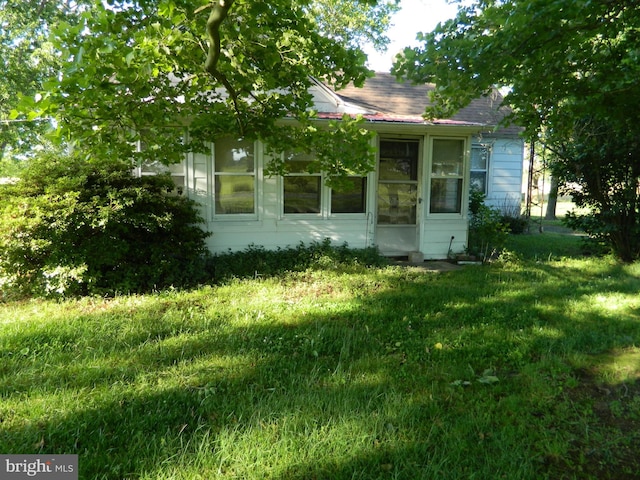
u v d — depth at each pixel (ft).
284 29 13.19
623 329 15.58
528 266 27.35
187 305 18.35
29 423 9.14
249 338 14.34
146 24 11.84
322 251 26.66
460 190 30.30
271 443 8.63
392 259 29.96
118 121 13.80
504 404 10.28
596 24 9.63
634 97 11.79
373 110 31.78
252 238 26.89
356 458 8.22
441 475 7.81
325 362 12.55
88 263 19.60
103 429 9.04
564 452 8.58
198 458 8.13
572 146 27.91
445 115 14.06
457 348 13.74
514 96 12.56
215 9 10.82
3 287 19.15
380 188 29.94
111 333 14.60
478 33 10.57
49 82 10.62
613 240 29.30
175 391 10.59
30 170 20.57
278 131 17.01
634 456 8.58
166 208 22.30
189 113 16.29
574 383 11.34
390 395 10.57
